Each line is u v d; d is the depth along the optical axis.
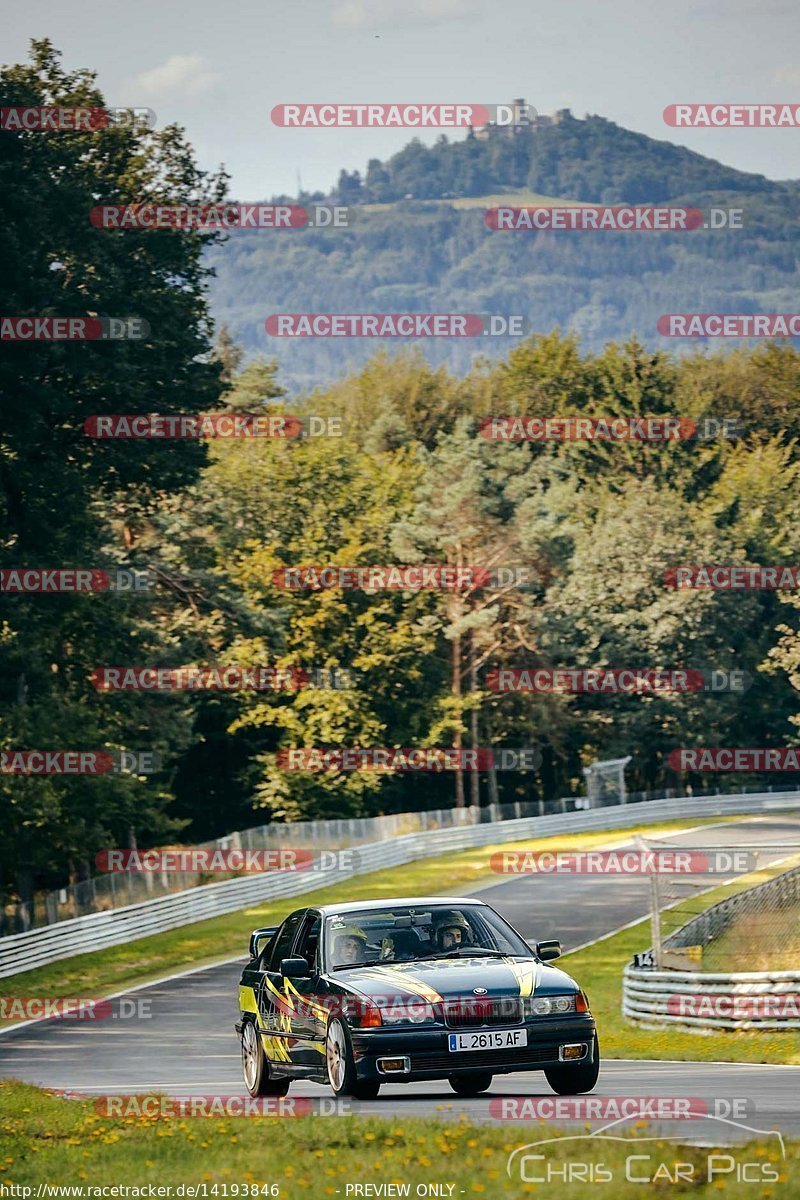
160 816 169.88
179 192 157.25
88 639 159.50
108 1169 33.66
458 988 40.69
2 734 136.38
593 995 101.12
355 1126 35.84
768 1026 78.94
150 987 112.00
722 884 157.88
